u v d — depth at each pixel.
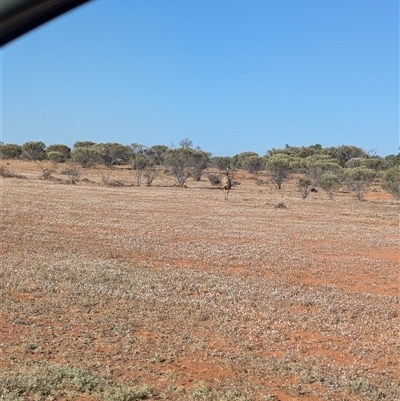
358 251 17.97
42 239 16.66
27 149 77.81
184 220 23.48
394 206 36.56
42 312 9.07
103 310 9.46
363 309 10.70
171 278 12.34
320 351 8.09
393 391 6.68
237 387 6.46
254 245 17.94
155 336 8.24
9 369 6.55
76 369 6.57
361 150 89.69
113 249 15.77
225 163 71.44
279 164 51.28
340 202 38.31
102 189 39.88
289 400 6.23
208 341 8.17
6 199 28.16
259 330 8.83
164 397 6.06
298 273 13.95
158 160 79.56
